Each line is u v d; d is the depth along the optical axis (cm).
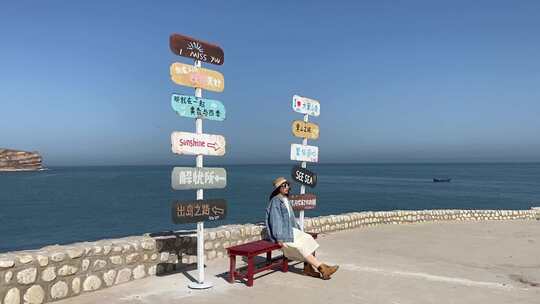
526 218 1892
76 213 4428
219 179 757
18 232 3322
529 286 773
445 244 1212
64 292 648
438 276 834
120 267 737
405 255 1047
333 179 12938
